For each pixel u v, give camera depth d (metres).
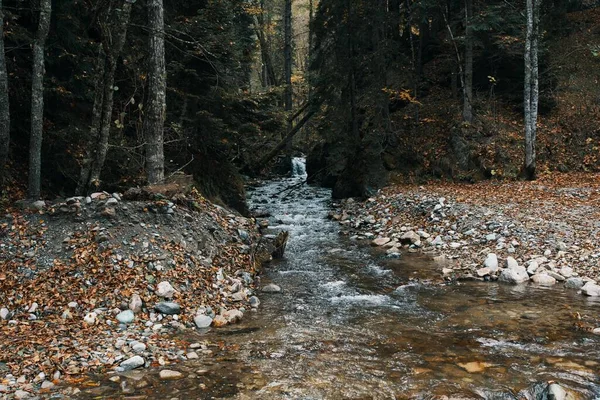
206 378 5.36
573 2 31.95
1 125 9.17
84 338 6.17
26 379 4.99
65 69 12.37
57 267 7.63
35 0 11.06
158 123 11.10
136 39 13.31
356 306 8.59
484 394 5.01
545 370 5.61
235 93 15.20
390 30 26.64
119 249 8.28
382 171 22.70
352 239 15.57
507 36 22.56
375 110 23.86
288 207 21.95
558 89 24.09
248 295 9.08
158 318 7.17
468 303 8.60
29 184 9.66
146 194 9.84
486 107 23.91
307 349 6.38
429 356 6.11
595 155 20.73
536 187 17.86
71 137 11.88
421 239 14.45
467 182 21.00
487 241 12.70
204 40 13.84
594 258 10.41
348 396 4.98
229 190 17.08
